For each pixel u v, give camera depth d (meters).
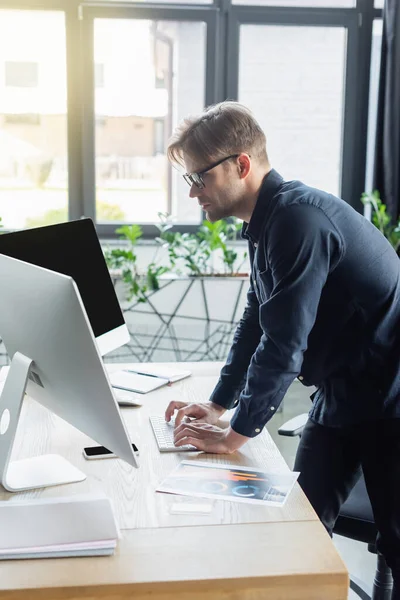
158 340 4.58
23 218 4.88
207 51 4.77
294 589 1.15
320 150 4.97
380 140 4.69
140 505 1.37
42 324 1.32
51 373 1.38
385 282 1.74
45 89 4.74
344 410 1.84
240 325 1.94
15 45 4.67
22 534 1.22
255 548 1.22
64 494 1.42
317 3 4.79
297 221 1.59
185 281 4.49
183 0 4.73
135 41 4.75
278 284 1.60
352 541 2.85
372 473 1.81
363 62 4.85
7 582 1.12
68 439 1.70
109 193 4.93
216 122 1.66
